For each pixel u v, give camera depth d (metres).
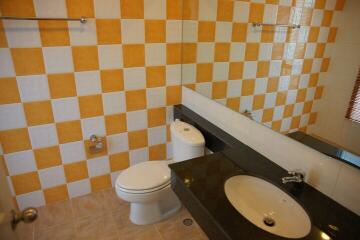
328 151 1.15
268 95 1.42
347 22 0.99
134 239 1.84
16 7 1.56
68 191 2.15
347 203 1.11
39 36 1.66
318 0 1.08
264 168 1.40
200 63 1.97
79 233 1.88
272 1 1.31
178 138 1.93
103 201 2.19
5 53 1.61
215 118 1.93
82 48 1.80
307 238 0.96
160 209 2.00
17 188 1.94
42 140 1.91
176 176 1.33
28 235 1.85
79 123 1.99
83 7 1.72
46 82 1.78
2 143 1.79
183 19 2.06
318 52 1.12
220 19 1.69
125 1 1.82
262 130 1.50
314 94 1.17
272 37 1.34
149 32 1.98
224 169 1.39
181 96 2.33
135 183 1.78
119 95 2.05
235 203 1.23
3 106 1.71
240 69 1.60
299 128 1.27
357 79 0.99
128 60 1.98
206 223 1.11
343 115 1.06
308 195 1.19
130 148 2.28
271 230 1.14
